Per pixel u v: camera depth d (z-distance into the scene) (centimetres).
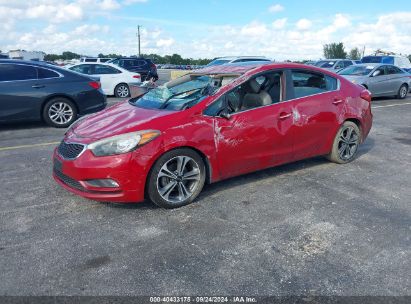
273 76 466
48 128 834
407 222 373
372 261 305
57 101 829
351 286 274
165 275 287
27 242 335
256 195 441
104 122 413
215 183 479
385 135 778
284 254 315
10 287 273
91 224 369
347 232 353
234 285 275
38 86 808
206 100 411
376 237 344
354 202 422
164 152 381
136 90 649
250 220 377
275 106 457
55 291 269
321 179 496
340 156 549
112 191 374
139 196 380
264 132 447
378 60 2198
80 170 371
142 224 369
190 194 410
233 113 426
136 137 369
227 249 323
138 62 2116
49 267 297
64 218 382
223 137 416
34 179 494
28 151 634
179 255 314
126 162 365
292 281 280
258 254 315
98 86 885
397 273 290
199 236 346
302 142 493
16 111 797
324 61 2295
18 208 405
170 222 373
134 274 288
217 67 515
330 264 301
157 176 382
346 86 542
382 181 491
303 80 494
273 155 467
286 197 436
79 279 282
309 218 382
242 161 440
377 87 1402
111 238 342
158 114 406
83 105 858
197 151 406
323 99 507
